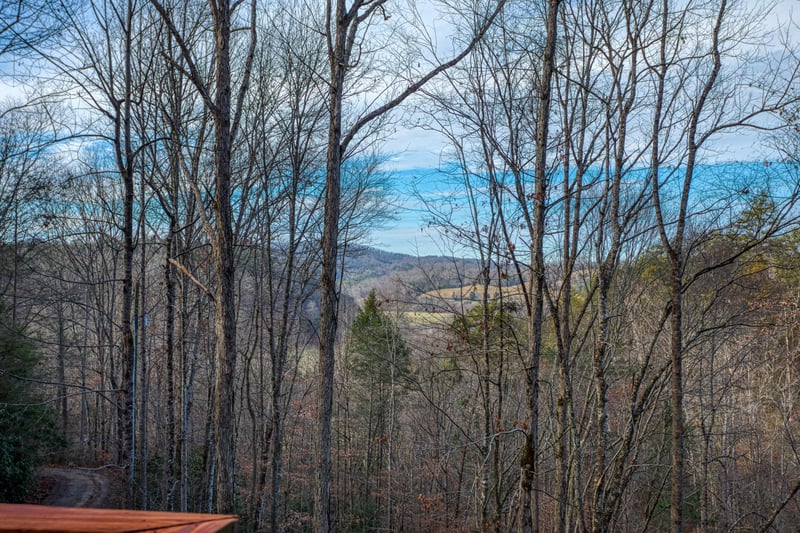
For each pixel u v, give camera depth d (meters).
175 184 15.17
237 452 24.05
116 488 21.27
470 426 16.75
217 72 9.29
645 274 16.92
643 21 10.22
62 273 23.11
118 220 21.48
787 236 12.95
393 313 19.94
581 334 15.96
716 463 16.44
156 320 26.73
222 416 9.05
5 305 18.89
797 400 16.05
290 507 23.52
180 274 16.69
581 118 12.13
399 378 19.89
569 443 12.80
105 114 11.63
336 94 10.08
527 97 11.85
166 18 8.91
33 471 19.92
